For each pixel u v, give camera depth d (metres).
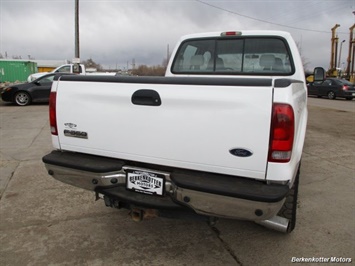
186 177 2.09
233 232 2.95
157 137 2.19
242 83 1.91
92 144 2.47
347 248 2.67
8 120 9.09
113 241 2.75
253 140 1.91
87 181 2.43
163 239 2.80
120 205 2.56
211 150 2.04
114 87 2.30
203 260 2.50
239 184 1.97
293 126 1.88
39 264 2.40
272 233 2.92
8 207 3.35
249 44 3.85
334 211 3.36
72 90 2.48
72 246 2.65
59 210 3.31
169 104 2.11
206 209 2.05
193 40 4.14
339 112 12.72
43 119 9.29
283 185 1.94
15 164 4.80
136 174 2.32
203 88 2.00
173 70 4.30
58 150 2.68
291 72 3.66
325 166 4.97
